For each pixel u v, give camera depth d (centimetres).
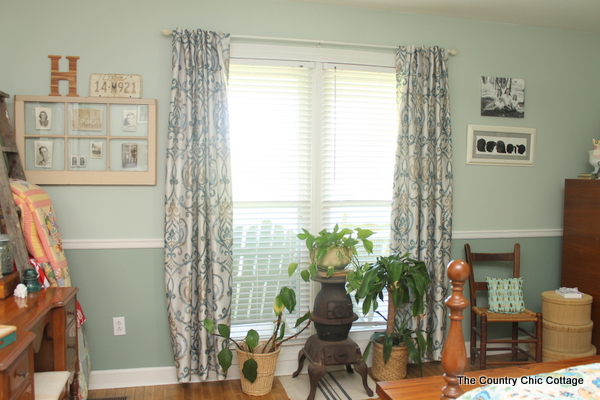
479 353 327
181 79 282
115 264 286
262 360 273
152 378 291
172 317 280
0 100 255
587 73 355
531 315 307
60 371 201
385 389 140
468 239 339
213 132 284
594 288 318
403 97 310
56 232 254
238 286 305
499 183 344
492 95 338
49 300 202
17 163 260
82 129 277
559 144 354
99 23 280
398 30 321
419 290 274
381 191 326
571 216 338
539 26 347
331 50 311
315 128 312
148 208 288
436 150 316
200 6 291
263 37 297
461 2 303
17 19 271
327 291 284
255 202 307
